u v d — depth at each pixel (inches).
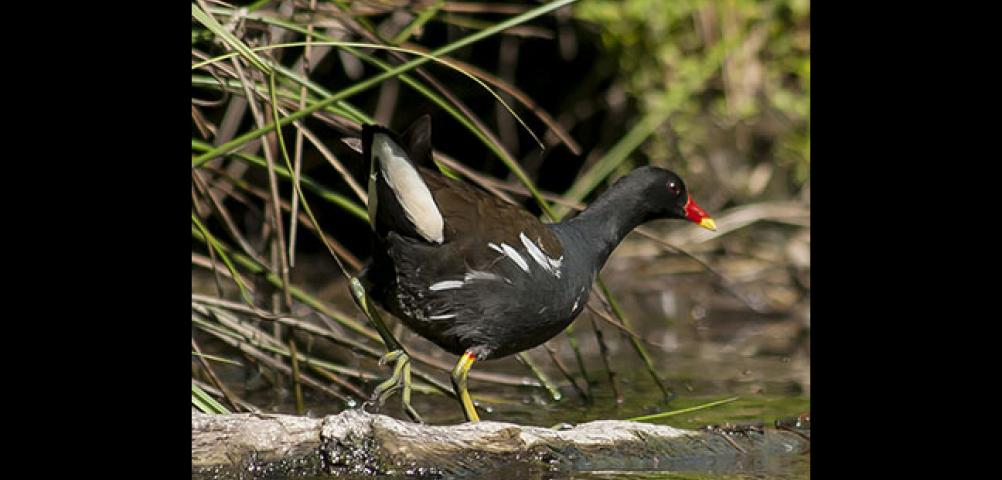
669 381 453.7
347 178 361.4
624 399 417.4
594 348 536.7
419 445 294.5
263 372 433.7
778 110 662.5
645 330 587.8
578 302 350.3
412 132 332.5
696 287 636.1
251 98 333.1
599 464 308.2
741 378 458.0
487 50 660.7
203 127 379.9
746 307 621.9
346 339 381.7
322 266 690.8
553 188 686.5
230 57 335.3
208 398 319.9
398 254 313.6
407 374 322.3
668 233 659.4
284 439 292.4
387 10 420.8
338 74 630.5
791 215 634.2
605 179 671.1
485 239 318.3
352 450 291.0
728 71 663.1
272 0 406.6
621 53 660.1
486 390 436.5
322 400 413.1
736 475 301.1
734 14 655.8
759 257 647.8
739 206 658.2
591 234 366.0
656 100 657.0
